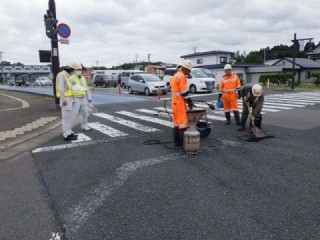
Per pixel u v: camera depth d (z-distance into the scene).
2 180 5.08
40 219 3.71
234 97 9.27
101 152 6.67
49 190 4.61
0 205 4.12
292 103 15.34
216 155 6.18
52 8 12.12
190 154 6.24
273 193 4.25
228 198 4.13
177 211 3.80
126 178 5.02
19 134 8.63
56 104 13.85
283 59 44.16
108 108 14.84
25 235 3.36
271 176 4.90
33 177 5.19
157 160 5.95
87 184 4.81
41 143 7.68
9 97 24.23
